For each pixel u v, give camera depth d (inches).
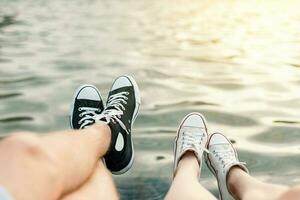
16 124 64.5
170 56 118.6
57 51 120.6
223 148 53.6
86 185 33.9
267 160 55.4
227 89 86.3
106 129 44.8
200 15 230.4
